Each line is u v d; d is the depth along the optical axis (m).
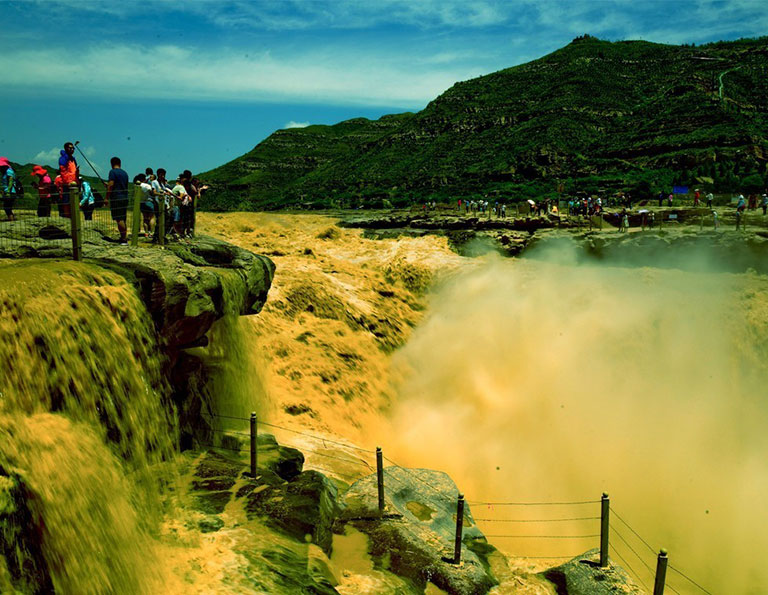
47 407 8.04
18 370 7.71
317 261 32.50
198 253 14.78
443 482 13.00
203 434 12.23
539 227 39.72
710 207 42.41
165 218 14.71
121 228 12.81
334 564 9.46
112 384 9.24
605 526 10.46
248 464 11.48
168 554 8.37
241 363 15.75
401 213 49.22
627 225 37.28
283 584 8.12
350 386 22.27
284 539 9.14
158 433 10.43
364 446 18.94
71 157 13.30
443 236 38.88
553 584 10.42
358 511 11.34
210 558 8.42
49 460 7.23
